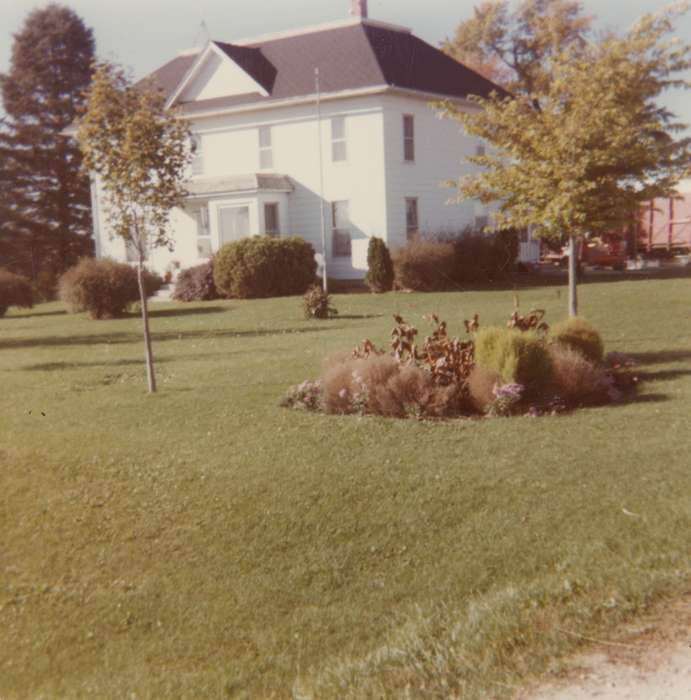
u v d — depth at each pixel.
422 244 30.62
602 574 5.82
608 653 4.60
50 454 10.53
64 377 16.27
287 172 35.25
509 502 7.89
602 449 8.98
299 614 6.74
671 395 11.42
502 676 4.55
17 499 9.28
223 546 7.90
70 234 53.59
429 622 5.91
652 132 18.09
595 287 27.53
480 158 16.41
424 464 9.05
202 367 16.33
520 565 6.71
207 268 32.16
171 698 5.85
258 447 10.17
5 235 52.38
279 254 31.00
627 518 7.12
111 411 12.68
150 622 6.93
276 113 35.03
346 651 6.08
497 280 33.31
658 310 20.69
